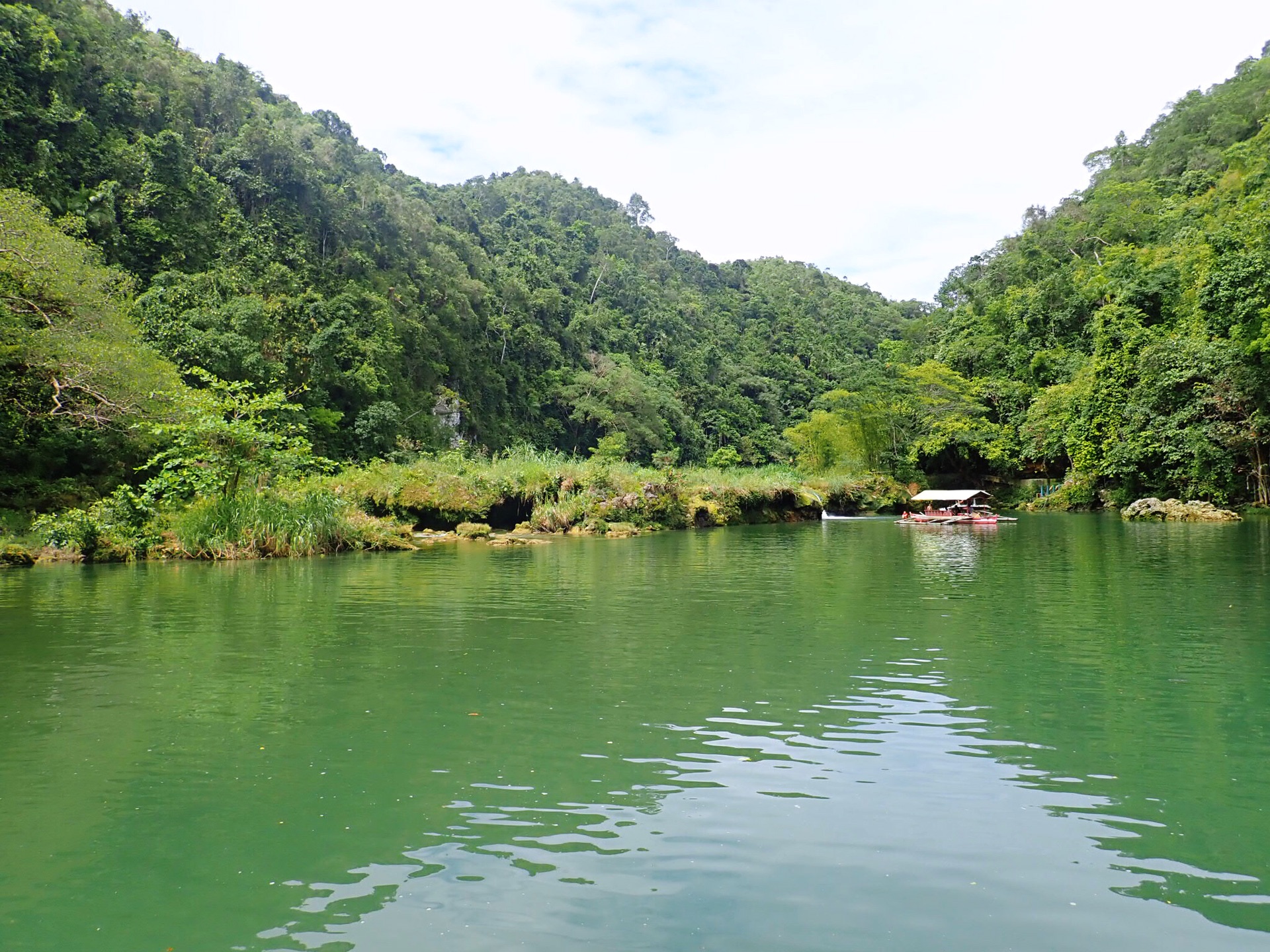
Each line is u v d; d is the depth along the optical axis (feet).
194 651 27.68
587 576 50.01
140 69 172.24
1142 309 143.02
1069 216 238.48
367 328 176.35
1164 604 36.86
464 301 228.22
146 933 10.77
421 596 41.16
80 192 138.31
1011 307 204.54
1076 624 32.04
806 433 187.32
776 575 50.31
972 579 47.11
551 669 24.99
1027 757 17.20
